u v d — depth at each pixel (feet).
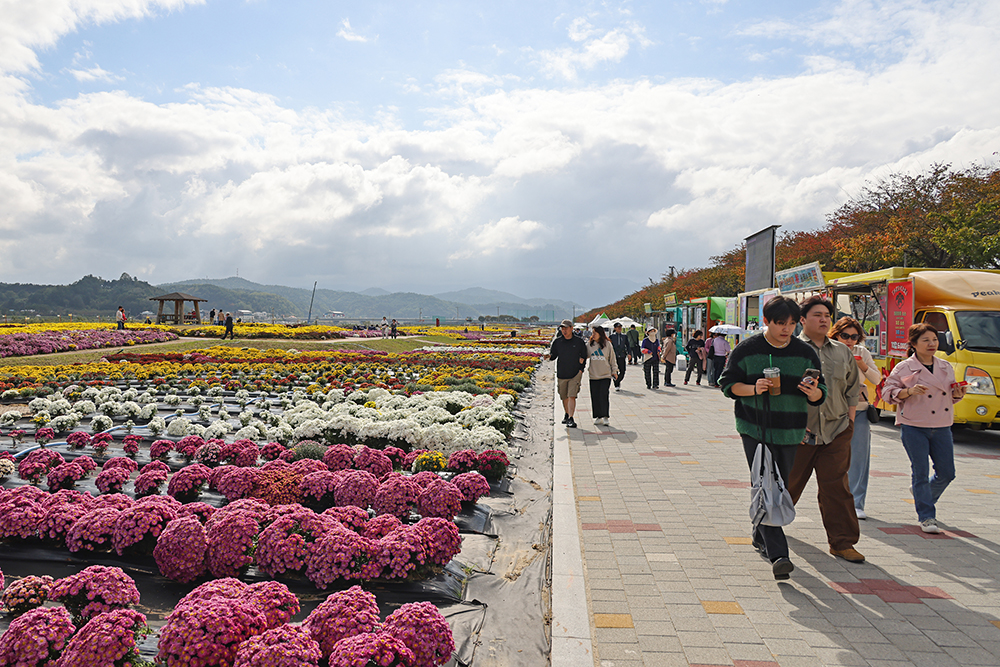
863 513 19.30
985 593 13.87
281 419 31.78
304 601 13.65
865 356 19.30
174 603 13.61
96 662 9.51
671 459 28.14
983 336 33.55
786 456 15.24
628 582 14.65
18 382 51.62
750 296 72.08
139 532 14.94
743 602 13.53
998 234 62.80
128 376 57.77
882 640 11.82
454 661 11.55
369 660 9.64
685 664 11.08
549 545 18.15
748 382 15.48
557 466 25.88
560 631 12.09
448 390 48.52
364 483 19.20
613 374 38.14
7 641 9.79
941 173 84.12
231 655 9.78
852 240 86.58
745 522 19.06
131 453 26.55
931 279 35.96
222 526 14.48
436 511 17.90
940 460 17.89
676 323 102.42
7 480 21.94
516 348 132.77
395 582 14.44
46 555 15.35
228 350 91.15
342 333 145.48
